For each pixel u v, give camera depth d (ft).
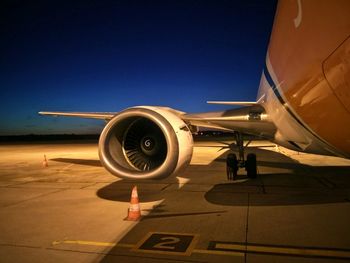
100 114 31.42
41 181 32.30
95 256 13.37
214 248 13.94
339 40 10.87
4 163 49.42
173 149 17.29
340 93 11.78
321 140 15.58
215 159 51.88
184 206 21.09
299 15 13.66
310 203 21.21
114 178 33.40
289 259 12.73
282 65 17.46
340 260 12.56
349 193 24.03
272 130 24.76
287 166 39.99
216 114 27.48
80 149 82.38
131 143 19.86
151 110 18.19
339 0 10.36
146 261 12.78
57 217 19.11
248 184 28.40
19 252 13.89
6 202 23.17
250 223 17.17
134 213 18.37
